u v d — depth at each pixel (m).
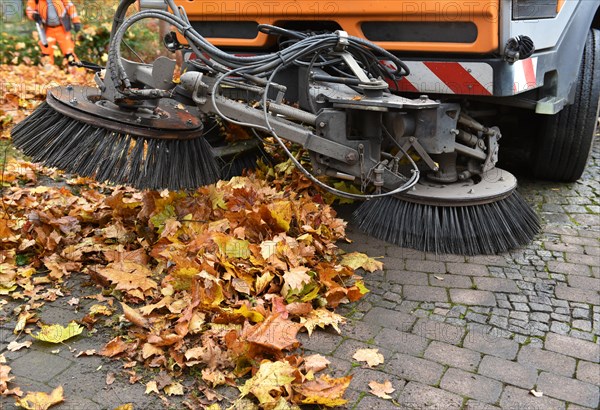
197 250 3.23
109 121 3.08
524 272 3.56
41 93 6.90
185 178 3.27
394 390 2.50
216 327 2.78
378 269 3.52
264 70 3.17
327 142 3.28
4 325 2.82
